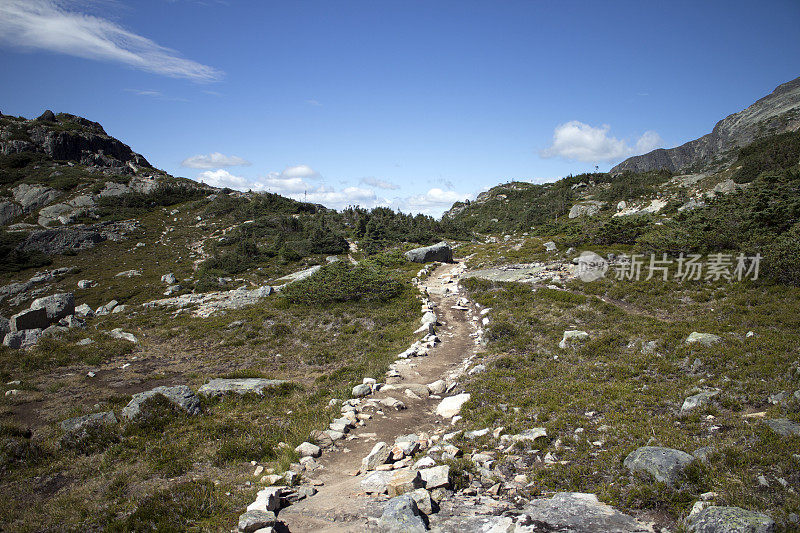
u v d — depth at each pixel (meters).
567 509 6.26
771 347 11.77
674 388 10.72
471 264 39.78
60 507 7.89
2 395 14.68
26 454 9.95
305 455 9.82
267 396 14.48
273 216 76.31
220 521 6.68
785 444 6.79
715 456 6.91
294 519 6.62
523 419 10.37
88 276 53.25
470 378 14.67
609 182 103.06
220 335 23.61
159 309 31.19
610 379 12.36
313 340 22.20
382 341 21.25
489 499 7.09
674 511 5.94
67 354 19.72
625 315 18.55
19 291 48.84
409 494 6.71
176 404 12.74
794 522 5.05
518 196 124.25
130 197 83.88
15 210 73.44
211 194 95.62
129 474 9.12
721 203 31.66
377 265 39.53
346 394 14.22
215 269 53.53
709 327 14.97
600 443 8.49
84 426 11.23
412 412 12.71
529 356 15.79
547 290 23.98
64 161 99.06
